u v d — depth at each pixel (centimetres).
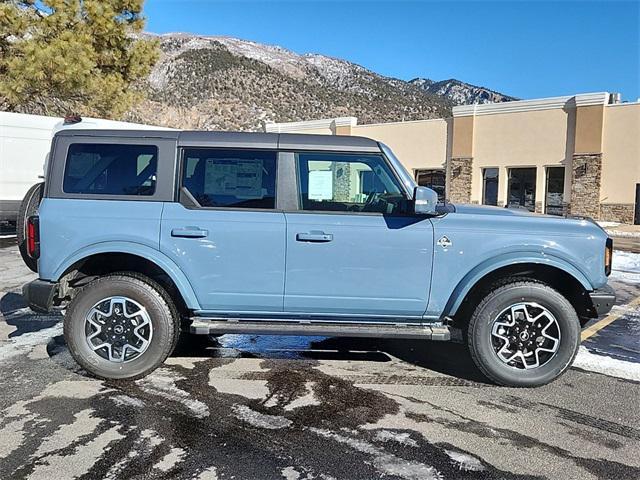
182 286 412
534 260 412
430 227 413
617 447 329
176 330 434
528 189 2411
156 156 419
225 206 417
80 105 1546
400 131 2806
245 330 413
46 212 412
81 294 418
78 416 360
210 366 463
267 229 409
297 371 455
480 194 2536
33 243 420
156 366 425
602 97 2156
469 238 413
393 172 421
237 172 420
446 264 413
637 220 2127
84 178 421
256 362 476
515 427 354
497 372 420
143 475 289
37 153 1266
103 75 1633
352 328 416
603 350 523
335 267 411
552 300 416
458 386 427
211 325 417
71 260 411
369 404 388
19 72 1334
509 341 423
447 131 2642
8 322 588
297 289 414
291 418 362
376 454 316
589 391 418
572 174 2262
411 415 370
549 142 2316
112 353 423
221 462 304
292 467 300
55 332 553
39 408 372
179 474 291
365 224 411
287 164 420
